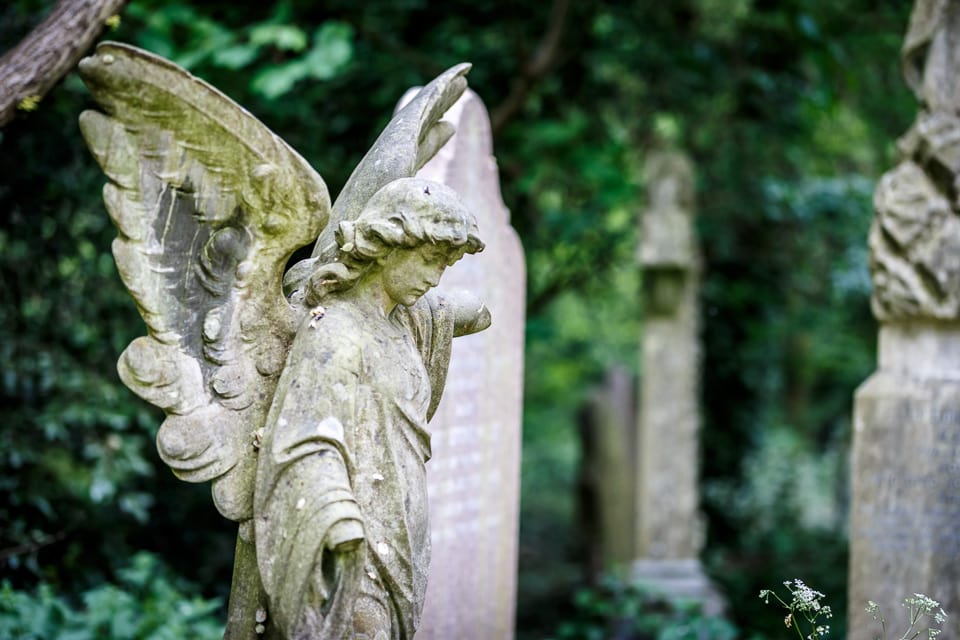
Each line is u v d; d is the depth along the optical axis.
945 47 6.14
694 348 9.49
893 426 6.07
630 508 10.98
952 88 6.12
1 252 6.99
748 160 11.86
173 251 3.39
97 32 4.68
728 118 11.53
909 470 6.03
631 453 11.15
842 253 11.98
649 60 10.68
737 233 12.33
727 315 12.35
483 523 5.84
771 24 10.40
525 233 10.16
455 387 5.60
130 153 3.29
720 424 12.49
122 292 7.50
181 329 3.43
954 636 5.95
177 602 6.29
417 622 3.69
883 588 6.06
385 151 3.79
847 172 12.95
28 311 7.30
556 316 16.19
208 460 3.46
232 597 3.60
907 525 6.03
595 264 11.38
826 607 4.03
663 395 9.43
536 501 16.28
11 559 6.24
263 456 3.42
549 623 10.30
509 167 9.55
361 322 3.54
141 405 7.50
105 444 7.14
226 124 3.34
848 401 14.41
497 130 8.99
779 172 12.12
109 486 6.68
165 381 3.41
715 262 12.30
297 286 3.75
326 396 3.42
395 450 3.55
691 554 9.38
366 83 8.95
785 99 11.18
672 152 9.47
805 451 14.27
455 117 5.59
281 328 3.54
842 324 13.41
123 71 3.22
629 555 10.90
